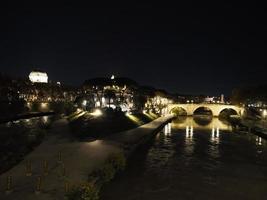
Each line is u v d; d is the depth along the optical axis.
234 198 36.38
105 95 121.50
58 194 27.83
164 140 81.75
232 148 71.44
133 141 62.22
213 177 44.97
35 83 184.75
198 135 94.69
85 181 31.34
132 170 46.91
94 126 78.19
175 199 35.06
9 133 63.12
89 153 46.97
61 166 38.06
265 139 85.31
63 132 73.12
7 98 126.62
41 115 124.81
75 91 185.38
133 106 136.12
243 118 151.50
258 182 42.97
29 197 27.00
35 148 50.78
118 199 34.03
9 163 38.22
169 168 49.31
